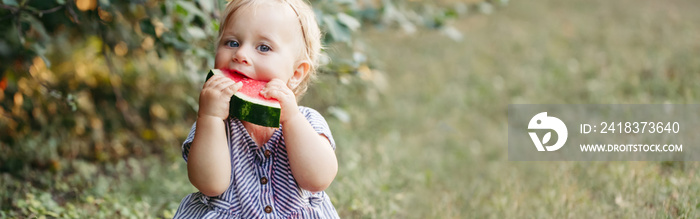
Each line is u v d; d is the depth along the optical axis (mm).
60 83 5457
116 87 5520
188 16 3844
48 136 5129
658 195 3910
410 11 5164
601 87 7324
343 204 4195
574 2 12117
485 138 6422
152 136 5707
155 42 3859
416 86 7984
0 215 3660
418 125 6754
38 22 3721
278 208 2391
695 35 9367
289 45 2352
